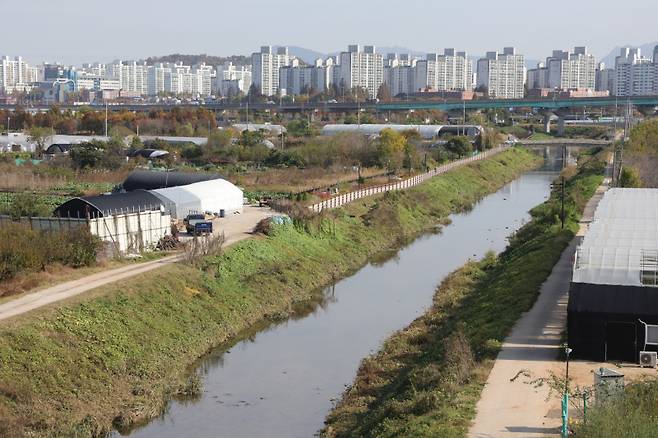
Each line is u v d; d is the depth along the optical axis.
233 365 56.53
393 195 117.69
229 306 65.75
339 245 90.62
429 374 45.03
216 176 104.56
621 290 47.03
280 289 72.50
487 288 68.00
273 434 45.41
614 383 38.41
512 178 175.62
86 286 60.34
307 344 60.81
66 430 43.38
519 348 48.84
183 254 71.75
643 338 46.47
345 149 158.50
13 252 61.81
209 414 48.34
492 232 107.62
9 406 43.97
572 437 34.56
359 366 55.09
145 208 80.44
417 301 72.19
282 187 122.94
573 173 166.62
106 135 197.50
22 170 131.62
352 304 71.62
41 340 50.34
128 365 52.12
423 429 36.94
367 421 42.59
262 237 82.19
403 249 96.38
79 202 75.50
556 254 74.44
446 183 143.25
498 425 37.00
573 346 47.22
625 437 32.62
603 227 60.19
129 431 46.03
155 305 60.41
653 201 72.62
